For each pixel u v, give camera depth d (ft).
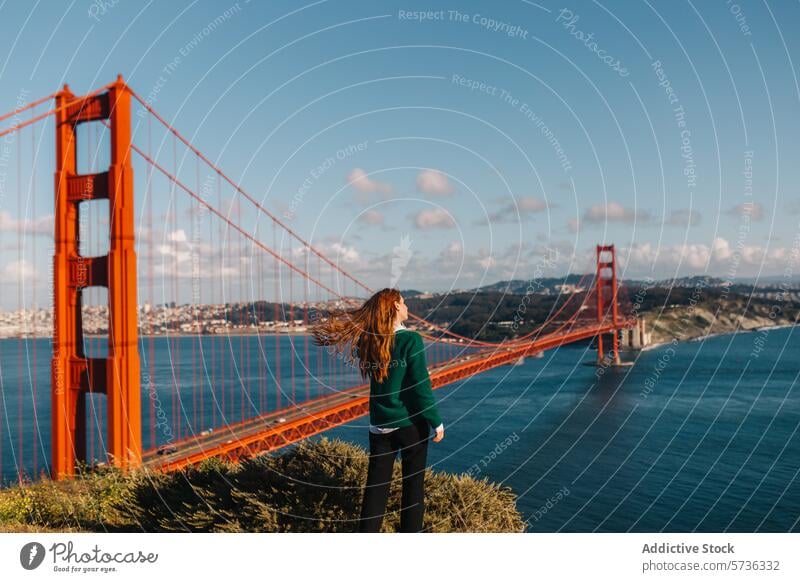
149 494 19.06
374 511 13.32
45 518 22.67
